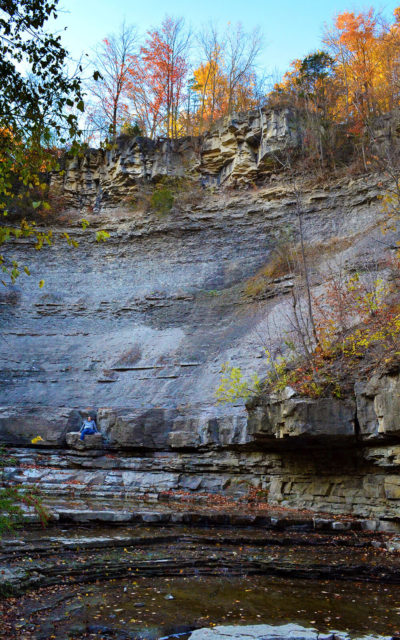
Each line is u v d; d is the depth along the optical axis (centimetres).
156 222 2930
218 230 2836
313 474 1401
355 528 1145
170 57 3772
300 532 1141
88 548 967
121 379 2228
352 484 1299
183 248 2842
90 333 2559
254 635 620
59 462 1791
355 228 2441
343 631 650
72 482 1641
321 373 1345
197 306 2552
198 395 1980
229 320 2402
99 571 858
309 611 732
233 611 729
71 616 686
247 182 2916
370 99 2845
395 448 1137
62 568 845
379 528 1144
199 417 1827
